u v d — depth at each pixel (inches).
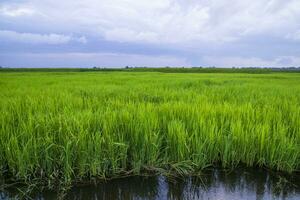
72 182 127.7
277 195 119.6
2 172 129.4
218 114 183.2
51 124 149.1
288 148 133.0
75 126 145.3
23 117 176.2
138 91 341.7
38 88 386.6
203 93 315.6
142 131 143.2
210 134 142.8
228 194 120.9
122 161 136.4
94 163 128.3
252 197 118.0
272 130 156.6
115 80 623.5
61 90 356.2
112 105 219.1
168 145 144.2
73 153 130.9
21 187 123.2
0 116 166.7
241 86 435.5
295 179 132.0
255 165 142.5
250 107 197.0
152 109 193.6
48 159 126.0
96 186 126.7
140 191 125.6
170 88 396.5
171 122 153.3
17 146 124.0
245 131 147.5
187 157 139.0
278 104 238.2
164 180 132.8
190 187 127.4
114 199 120.0
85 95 313.6
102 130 144.7
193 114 172.9
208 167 142.6
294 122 166.4
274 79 717.3
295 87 419.5
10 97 281.6
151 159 137.5
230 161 143.8
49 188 122.6
